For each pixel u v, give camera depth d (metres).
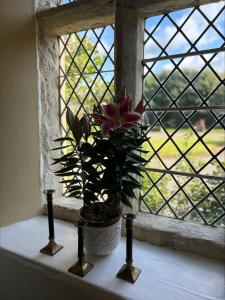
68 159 0.83
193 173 0.96
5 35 1.00
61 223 1.12
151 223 0.97
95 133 0.81
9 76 1.02
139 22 0.98
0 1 0.98
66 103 1.25
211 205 0.94
